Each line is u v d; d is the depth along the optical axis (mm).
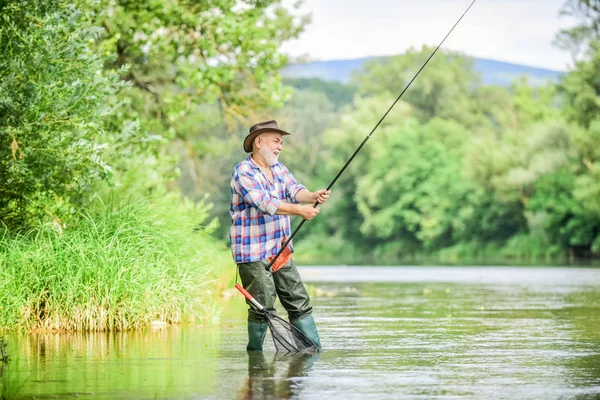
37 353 12797
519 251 110500
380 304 24109
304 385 9844
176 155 30859
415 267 66625
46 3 17469
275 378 10359
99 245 16641
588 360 12062
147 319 16953
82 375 10609
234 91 32344
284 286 13164
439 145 127500
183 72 30562
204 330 16312
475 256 117625
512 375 10617
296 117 150500
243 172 12781
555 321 18422
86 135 18562
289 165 147875
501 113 127000
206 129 40406
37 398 9023
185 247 18609
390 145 129500
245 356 12461
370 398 8969
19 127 16656
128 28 30422
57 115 16984
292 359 12211
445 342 14438
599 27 106375
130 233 17656
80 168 17875
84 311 16172
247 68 31578
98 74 18156
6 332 15789
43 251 16812
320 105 169750
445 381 10148
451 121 134000
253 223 12891
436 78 148500
